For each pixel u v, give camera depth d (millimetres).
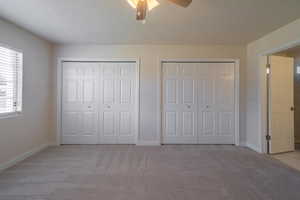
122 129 4574
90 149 4160
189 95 4555
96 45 4457
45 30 3510
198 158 3619
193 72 4543
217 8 2594
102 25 3256
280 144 3996
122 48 4469
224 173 2949
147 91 4488
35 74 3859
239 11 2682
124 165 3252
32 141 3803
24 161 3420
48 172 2955
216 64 4543
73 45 4449
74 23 3170
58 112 4469
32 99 3777
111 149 4164
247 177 2814
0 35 2943
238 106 4484
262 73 3943
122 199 2217
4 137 3051
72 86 4527
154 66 4473
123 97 4559
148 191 2398
